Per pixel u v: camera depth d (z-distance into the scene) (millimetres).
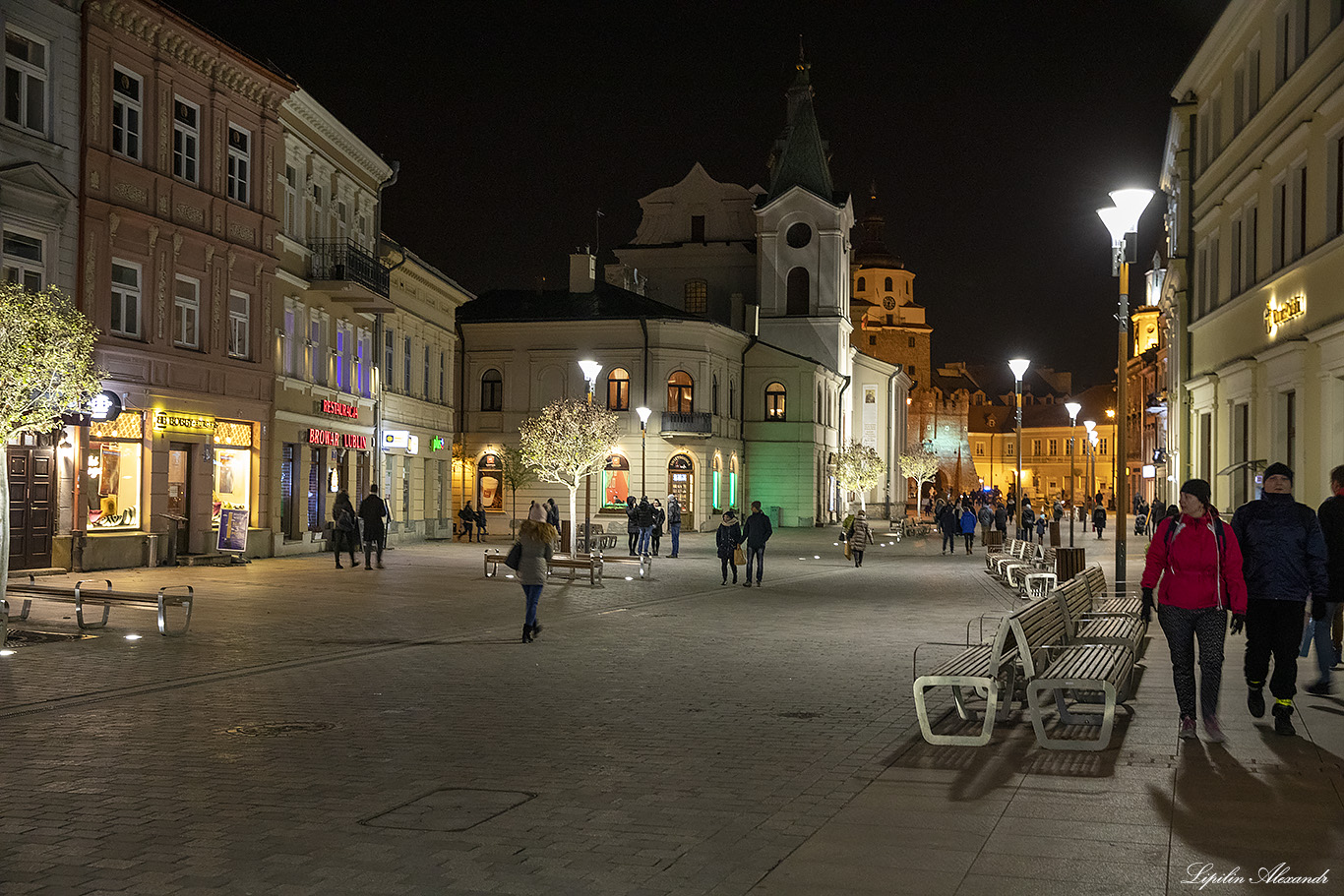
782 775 7996
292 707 10656
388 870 5930
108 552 25422
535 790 7602
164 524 27266
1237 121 28203
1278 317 24219
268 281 31766
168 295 27422
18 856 6176
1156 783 7633
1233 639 16000
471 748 8891
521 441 55688
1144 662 13508
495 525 58906
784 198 73062
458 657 14156
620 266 76500
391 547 40688
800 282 73625
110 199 25469
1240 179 27422
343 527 28922
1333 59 21141
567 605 21062
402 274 43438
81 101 24641
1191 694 9031
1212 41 28891
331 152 36438
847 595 24062
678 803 7270
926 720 9109
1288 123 23438
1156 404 56000
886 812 6984
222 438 29844
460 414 60156
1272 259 25109
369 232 40188
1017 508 40031
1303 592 9172
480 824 6793
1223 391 28844
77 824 6785
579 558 26094
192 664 13203
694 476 59062
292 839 6492
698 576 29266
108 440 25719
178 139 28094
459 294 49531
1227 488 28359
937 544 50312
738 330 63156
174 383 27719
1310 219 22500
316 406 35125
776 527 65438
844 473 66688
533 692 11547
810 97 75375
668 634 16750
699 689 11758
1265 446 25219
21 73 23281
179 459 28516
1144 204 18297
